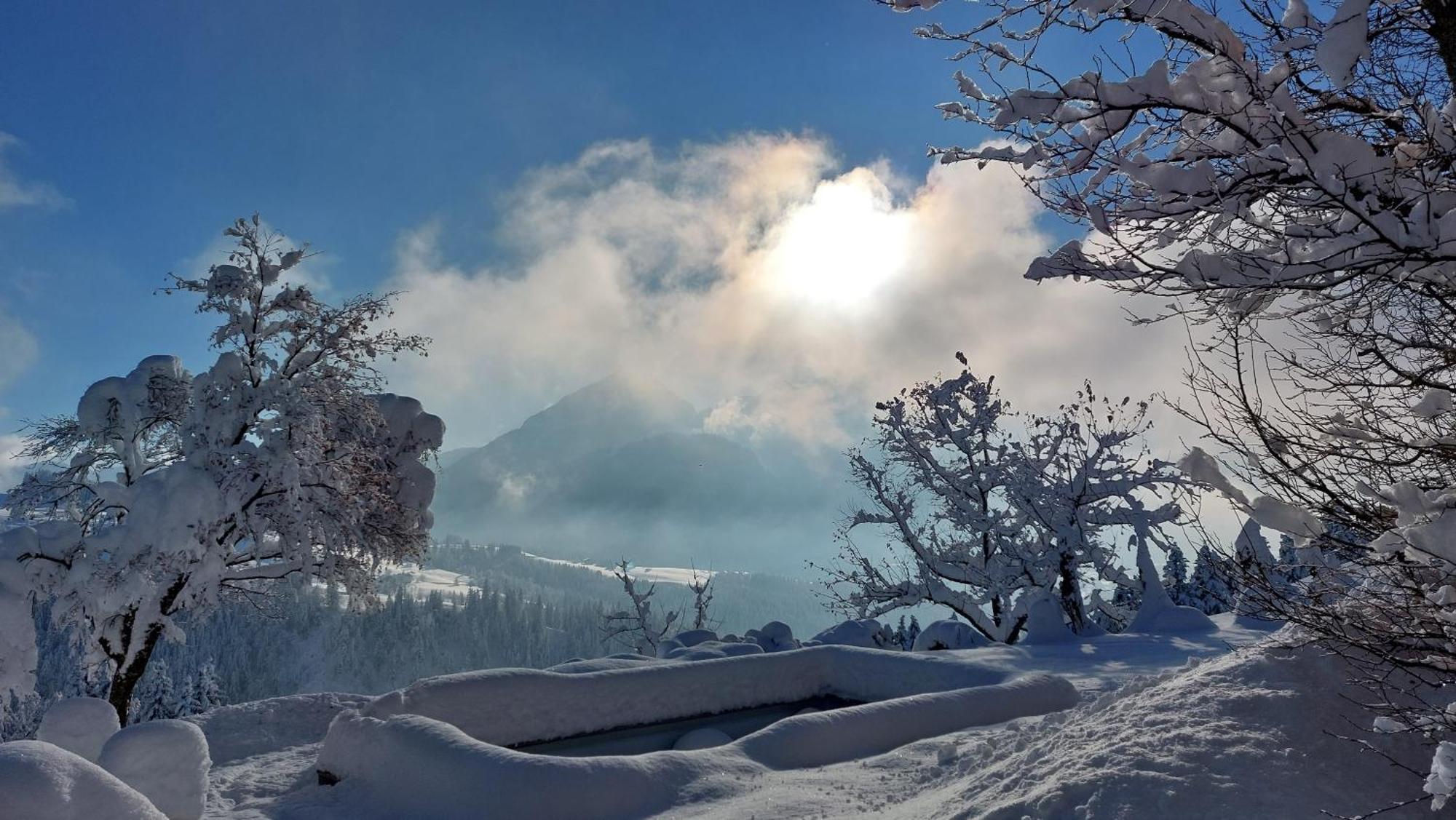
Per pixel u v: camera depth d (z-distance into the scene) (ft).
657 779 32.73
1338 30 12.31
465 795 32.14
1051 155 14.67
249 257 77.15
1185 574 94.17
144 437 79.10
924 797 26.27
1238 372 16.88
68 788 23.70
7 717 69.00
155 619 71.36
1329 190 12.94
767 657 52.21
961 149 15.51
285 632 426.51
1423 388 16.20
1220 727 19.94
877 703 40.86
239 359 75.41
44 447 75.97
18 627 65.98
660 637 117.80
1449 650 16.46
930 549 96.32
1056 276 15.26
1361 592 17.71
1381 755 18.67
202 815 33.37
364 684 424.87
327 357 80.33
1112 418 86.69
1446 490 14.37
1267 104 13.30
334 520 75.77
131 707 75.00
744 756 35.50
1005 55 14.76
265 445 73.97
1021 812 18.52
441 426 90.68
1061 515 85.51
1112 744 20.16
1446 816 16.85
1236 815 16.97
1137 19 14.06
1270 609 18.43
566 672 48.24
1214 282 13.87
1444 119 13.97
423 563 88.43
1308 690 20.86
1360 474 16.85
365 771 36.24
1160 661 54.90
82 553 70.38
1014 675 49.34
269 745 46.57
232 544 76.43
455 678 43.16
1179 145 14.65
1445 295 14.39
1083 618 87.71
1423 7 15.85
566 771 32.17
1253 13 14.83
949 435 93.86
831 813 27.53
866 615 96.94
